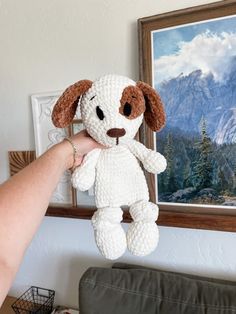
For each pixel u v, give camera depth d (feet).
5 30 3.56
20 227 1.38
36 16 3.37
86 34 3.14
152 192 2.91
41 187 1.52
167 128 2.81
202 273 3.02
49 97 3.36
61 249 3.72
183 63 2.69
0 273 1.28
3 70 3.66
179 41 2.68
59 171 1.66
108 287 2.74
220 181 2.66
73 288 3.71
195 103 2.69
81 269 3.62
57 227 3.70
